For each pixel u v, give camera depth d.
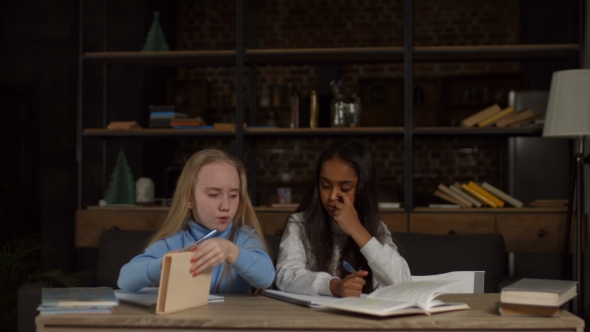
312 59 3.94
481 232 3.40
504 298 1.29
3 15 5.66
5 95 5.68
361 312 1.28
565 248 3.23
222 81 7.12
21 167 5.63
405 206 3.50
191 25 7.22
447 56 3.78
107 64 4.15
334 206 1.84
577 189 3.17
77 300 1.31
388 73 6.95
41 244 3.59
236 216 1.71
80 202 3.85
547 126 3.12
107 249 3.09
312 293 1.60
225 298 1.54
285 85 6.76
